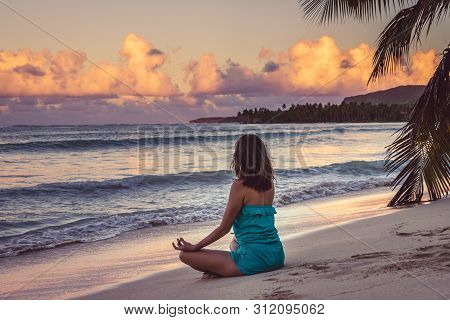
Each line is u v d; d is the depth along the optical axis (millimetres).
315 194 10953
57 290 4672
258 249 4047
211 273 4211
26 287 4801
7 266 5738
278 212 8633
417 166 7605
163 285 4297
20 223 8773
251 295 3504
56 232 7734
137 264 5582
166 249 6359
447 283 3410
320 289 3486
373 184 12367
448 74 6828
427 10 6914
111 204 10828
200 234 7293
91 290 4566
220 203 10398
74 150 24078
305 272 3959
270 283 3725
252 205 4078
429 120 7109
